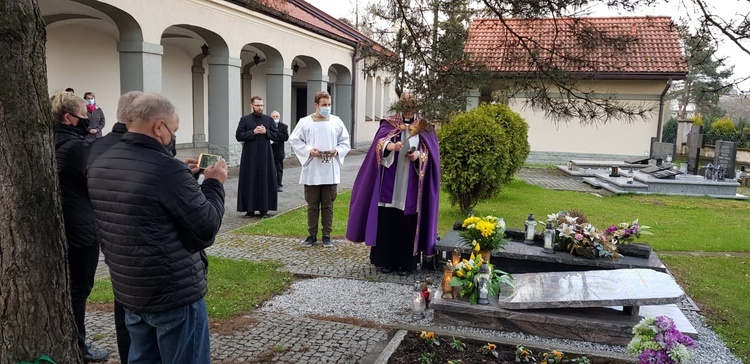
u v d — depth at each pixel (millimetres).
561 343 4102
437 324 4469
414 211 5777
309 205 7121
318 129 6941
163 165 2467
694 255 7281
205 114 20547
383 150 5668
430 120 5375
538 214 9953
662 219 9969
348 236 6055
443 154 8945
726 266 6664
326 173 6957
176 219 2486
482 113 9086
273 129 8836
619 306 4414
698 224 9539
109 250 2516
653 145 17641
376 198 5809
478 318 4352
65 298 2729
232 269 5875
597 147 20125
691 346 3131
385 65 5500
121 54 11727
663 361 3082
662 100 18891
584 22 4945
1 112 2438
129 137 2520
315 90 20078
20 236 2506
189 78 19562
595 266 5238
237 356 3797
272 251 6855
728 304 5250
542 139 20531
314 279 5789
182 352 2604
